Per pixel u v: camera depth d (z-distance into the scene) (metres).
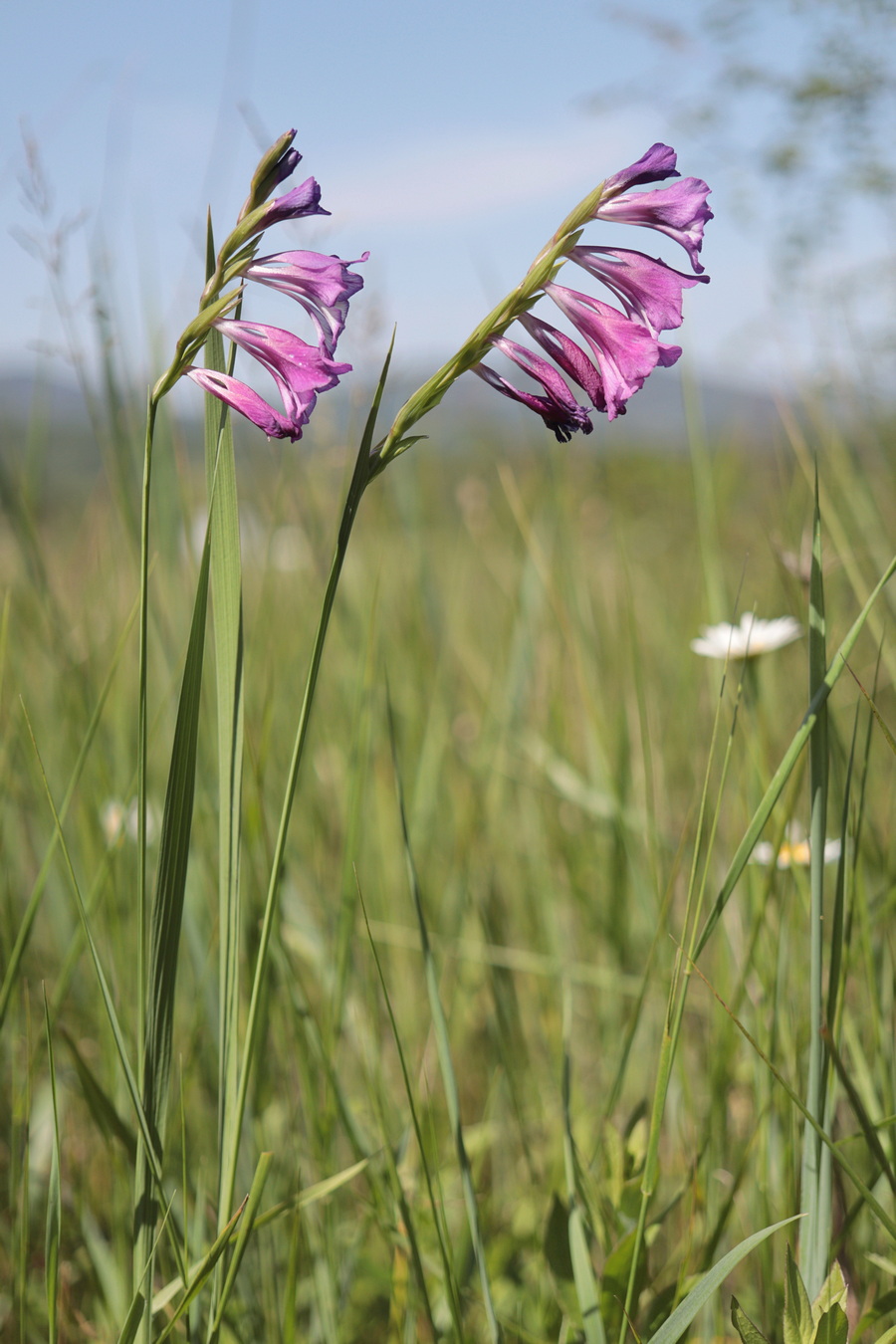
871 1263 0.99
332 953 1.21
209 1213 1.05
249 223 0.85
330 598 0.85
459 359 0.85
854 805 1.03
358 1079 1.25
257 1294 1.02
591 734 1.52
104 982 0.90
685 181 0.85
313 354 0.85
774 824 1.06
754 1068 1.05
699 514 1.22
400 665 1.75
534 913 1.50
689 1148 1.08
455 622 1.90
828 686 0.88
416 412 0.85
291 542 1.60
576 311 0.85
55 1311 0.92
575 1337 0.97
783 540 1.31
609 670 1.70
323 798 1.57
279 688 1.48
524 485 1.73
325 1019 1.13
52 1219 0.92
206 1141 1.10
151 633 1.16
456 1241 1.07
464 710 1.93
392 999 1.35
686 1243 0.99
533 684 1.78
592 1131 1.12
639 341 0.85
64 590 1.47
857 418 1.59
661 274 0.85
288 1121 1.08
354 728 1.19
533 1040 1.34
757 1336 0.86
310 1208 1.04
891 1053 1.04
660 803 1.39
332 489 1.52
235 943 0.90
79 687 1.23
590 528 2.04
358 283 0.86
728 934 1.11
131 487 1.12
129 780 1.27
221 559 0.89
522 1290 1.06
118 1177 1.04
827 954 1.07
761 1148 1.00
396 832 1.50
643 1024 1.26
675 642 1.76
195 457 1.27
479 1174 1.12
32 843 1.24
